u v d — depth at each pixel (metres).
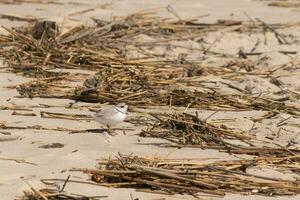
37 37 23.86
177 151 14.80
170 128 16.06
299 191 13.00
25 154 14.20
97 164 13.69
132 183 12.88
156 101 18.22
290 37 25.56
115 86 19.09
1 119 16.42
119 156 14.12
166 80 19.92
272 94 19.64
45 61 21.31
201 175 13.27
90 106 17.75
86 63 21.44
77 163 13.73
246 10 29.33
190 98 18.31
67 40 23.09
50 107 17.53
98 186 12.79
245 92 19.67
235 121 17.03
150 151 14.69
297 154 14.80
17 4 28.88
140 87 19.12
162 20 26.70
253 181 13.23
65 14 27.19
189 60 22.88
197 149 15.02
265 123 17.05
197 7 29.45
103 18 26.86
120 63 21.42
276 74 21.64
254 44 24.83
